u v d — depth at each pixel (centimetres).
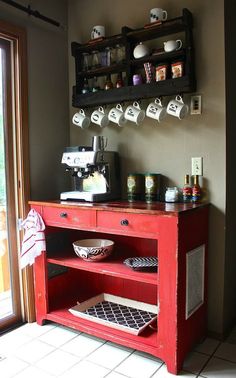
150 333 181
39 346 188
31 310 216
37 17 212
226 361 173
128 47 203
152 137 210
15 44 203
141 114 202
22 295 215
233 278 208
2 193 208
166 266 160
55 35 231
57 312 208
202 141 192
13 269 212
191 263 172
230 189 195
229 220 195
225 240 189
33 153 216
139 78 200
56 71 233
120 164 223
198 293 184
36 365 170
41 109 222
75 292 239
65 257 209
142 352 182
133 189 207
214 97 187
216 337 194
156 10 192
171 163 204
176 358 161
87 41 232
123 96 204
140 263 186
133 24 213
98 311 210
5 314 213
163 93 191
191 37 187
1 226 211
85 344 190
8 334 201
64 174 242
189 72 184
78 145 243
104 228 179
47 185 228
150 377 160
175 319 160
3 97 203
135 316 202
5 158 205
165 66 192
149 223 164
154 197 202
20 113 205
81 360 174
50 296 221
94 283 239
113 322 191
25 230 207
